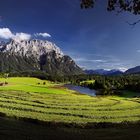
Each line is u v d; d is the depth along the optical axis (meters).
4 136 28.17
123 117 76.56
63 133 35.34
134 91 194.25
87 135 33.66
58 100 108.25
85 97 128.88
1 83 167.25
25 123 45.53
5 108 71.81
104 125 52.19
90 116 74.38
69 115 74.06
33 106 85.56
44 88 154.88
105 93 177.62
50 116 68.12
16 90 128.12
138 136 30.42
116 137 31.08
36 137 29.67
